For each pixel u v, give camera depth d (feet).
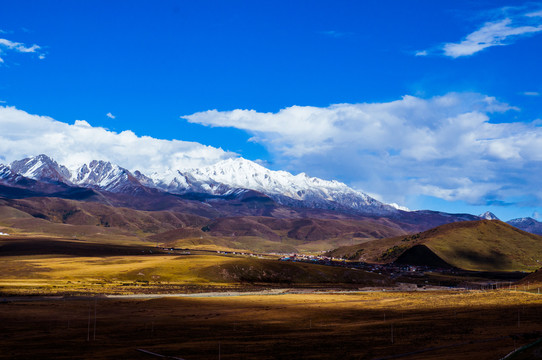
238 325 392.68
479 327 341.62
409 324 373.61
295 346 293.02
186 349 288.30
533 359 207.31
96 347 299.38
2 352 283.79
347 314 453.58
